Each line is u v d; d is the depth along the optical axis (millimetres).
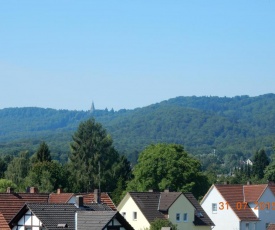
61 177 165500
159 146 150875
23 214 73438
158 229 102000
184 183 148625
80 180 197375
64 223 71438
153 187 148000
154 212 113812
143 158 149625
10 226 74000
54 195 101000
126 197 115875
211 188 132625
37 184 158250
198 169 152125
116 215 69312
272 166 184500
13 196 95062
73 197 101312
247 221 129250
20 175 192750
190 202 116938
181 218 115438
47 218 71625
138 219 113562
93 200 103625
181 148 152000
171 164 147625
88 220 69812
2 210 91500
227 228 130250
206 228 118000
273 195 132750
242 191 134000
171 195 116250
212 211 132125
